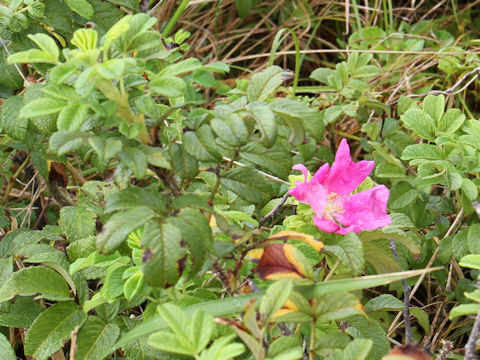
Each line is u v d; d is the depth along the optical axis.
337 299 0.38
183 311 0.40
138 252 0.47
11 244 0.57
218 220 0.41
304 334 0.47
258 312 0.39
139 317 0.51
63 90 0.39
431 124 0.58
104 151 0.36
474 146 0.54
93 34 0.38
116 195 0.40
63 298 0.50
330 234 0.47
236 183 0.42
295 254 0.40
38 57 0.39
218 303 0.40
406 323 0.43
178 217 0.37
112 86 0.39
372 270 0.53
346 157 0.46
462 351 0.56
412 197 0.58
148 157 0.38
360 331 0.46
